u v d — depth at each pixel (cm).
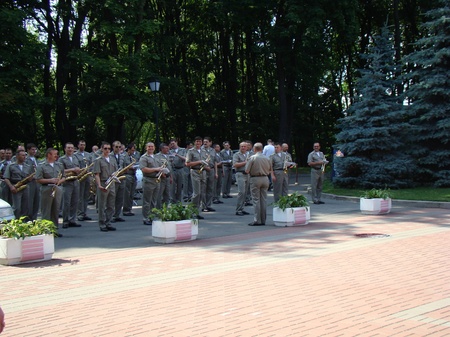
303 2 3362
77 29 3394
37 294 770
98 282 839
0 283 845
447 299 693
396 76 2856
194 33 4375
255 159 1490
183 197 2256
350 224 1466
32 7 3256
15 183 1512
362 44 4597
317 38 3338
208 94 4722
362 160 2469
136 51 3297
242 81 4781
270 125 4475
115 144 1775
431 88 2458
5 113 3044
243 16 3628
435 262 932
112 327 604
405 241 1158
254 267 921
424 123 2547
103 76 3103
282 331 571
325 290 749
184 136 4741
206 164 1734
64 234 1409
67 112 3875
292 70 3788
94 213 1939
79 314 661
